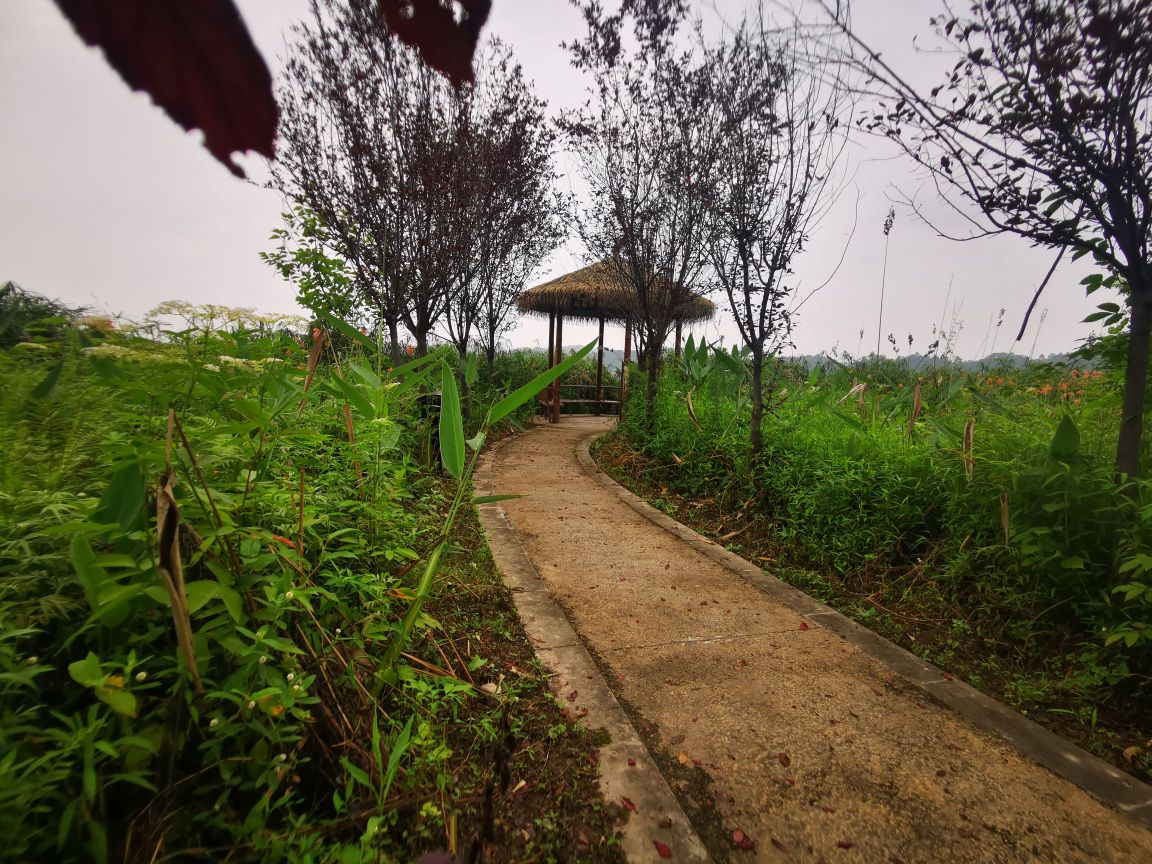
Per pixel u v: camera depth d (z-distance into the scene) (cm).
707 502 508
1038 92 207
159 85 20
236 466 192
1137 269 234
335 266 549
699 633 288
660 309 684
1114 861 165
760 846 166
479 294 794
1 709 120
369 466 284
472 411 823
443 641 248
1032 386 493
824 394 601
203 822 138
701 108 555
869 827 174
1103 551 263
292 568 174
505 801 171
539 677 236
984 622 295
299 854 136
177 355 174
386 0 28
